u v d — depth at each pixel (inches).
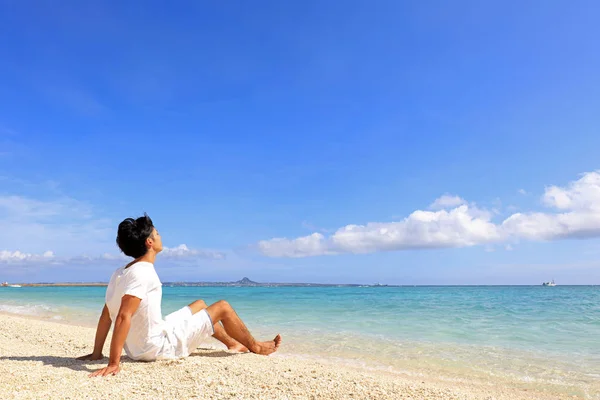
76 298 1075.9
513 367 259.4
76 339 265.0
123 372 161.9
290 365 190.2
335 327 447.2
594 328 445.1
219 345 307.1
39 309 674.8
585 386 216.5
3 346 231.3
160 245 183.3
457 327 451.5
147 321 175.2
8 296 1229.7
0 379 149.0
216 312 201.2
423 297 1305.4
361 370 245.9
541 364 268.1
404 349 316.5
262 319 535.5
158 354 178.2
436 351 309.6
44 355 207.0
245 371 170.1
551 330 430.0
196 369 168.4
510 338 372.5
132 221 176.6
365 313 634.8
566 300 1059.9
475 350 314.7
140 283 169.6
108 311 185.2
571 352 308.2
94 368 169.2
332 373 178.1
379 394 150.1
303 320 519.5
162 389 144.7
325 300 1075.9
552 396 197.3
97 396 134.1
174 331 185.5
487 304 877.2
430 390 161.6
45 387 141.3
